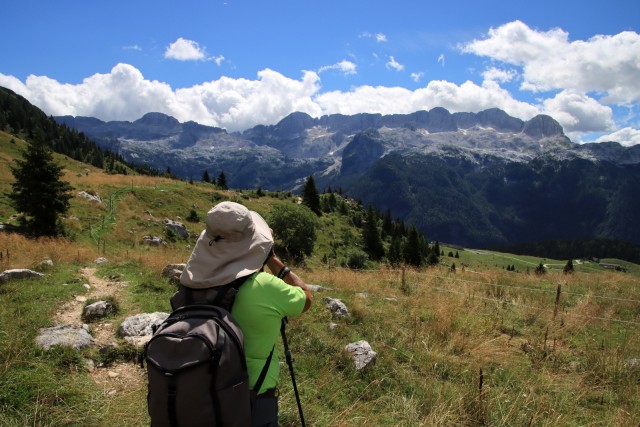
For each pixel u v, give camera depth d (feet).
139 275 40.70
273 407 9.03
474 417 17.31
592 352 24.72
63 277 36.78
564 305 38.55
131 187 197.67
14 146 345.72
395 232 414.82
